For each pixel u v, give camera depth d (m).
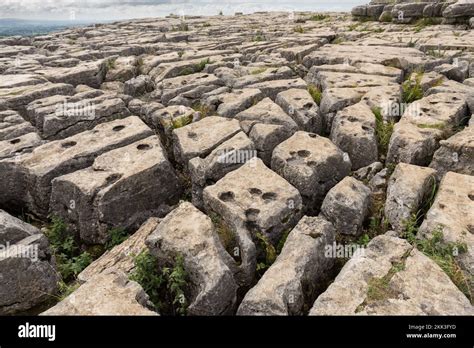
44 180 9.51
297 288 6.19
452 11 28.42
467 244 6.59
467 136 9.48
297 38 26.53
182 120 12.42
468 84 14.63
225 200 8.30
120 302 5.72
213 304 6.12
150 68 20.84
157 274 7.02
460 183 8.21
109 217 8.80
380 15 35.62
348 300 5.72
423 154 9.74
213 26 42.34
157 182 9.52
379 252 6.62
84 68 19.16
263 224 7.63
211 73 18.84
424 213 8.34
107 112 13.09
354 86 14.76
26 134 11.59
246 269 7.21
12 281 7.00
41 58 23.33
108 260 7.75
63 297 7.20
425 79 14.95
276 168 9.80
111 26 48.09
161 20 55.72
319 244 7.05
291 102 13.27
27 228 8.10
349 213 8.08
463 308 5.53
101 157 9.84
